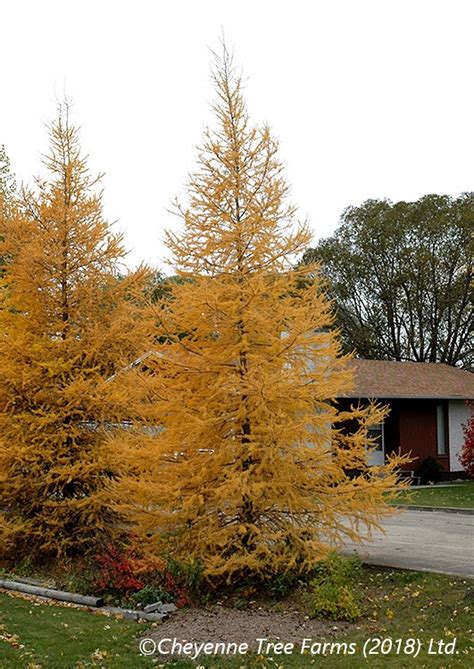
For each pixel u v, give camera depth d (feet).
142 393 36.86
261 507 33.88
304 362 35.22
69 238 43.42
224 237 35.04
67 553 41.75
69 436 41.01
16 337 41.98
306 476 34.32
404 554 42.39
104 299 43.83
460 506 66.39
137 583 34.14
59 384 42.29
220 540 33.45
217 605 32.27
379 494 34.73
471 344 143.54
